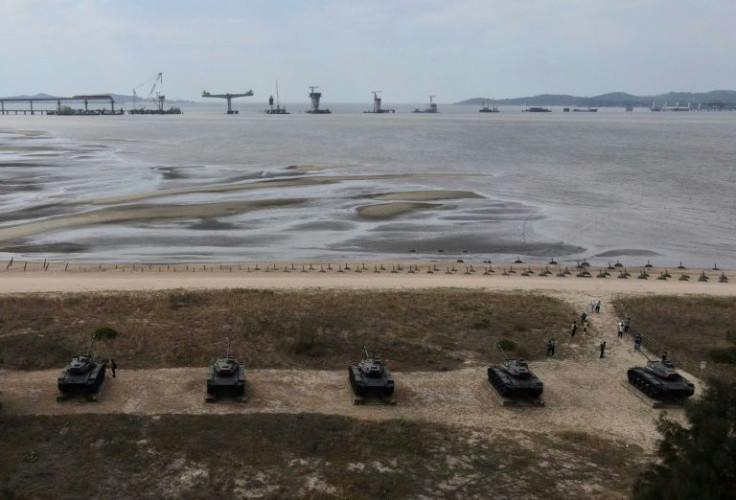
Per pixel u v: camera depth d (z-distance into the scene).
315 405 33.62
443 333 44.62
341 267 63.69
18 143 194.12
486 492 26.08
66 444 28.67
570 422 32.88
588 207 96.69
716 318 49.47
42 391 34.31
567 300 53.31
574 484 26.80
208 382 33.34
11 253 67.69
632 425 32.69
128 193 102.19
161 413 32.06
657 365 36.44
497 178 125.06
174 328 43.94
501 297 53.78
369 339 42.78
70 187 107.56
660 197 105.94
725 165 149.38
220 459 27.75
